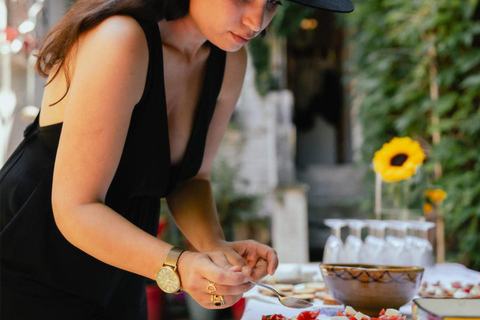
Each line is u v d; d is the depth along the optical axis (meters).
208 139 1.27
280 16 7.14
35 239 0.96
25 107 4.10
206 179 1.28
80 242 0.87
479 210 4.00
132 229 0.87
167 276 0.84
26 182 1.00
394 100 4.94
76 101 0.88
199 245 1.18
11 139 3.98
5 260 0.98
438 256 3.05
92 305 1.02
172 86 1.09
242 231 6.41
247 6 0.88
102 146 0.87
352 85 6.89
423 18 4.47
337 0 0.99
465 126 4.23
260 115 7.51
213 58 1.13
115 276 1.03
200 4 0.92
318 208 7.91
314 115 12.44
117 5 0.93
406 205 1.79
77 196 0.87
